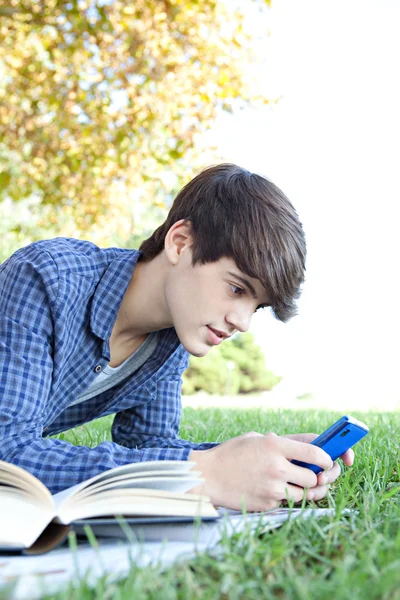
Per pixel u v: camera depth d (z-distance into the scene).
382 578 0.75
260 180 1.51
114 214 6.96
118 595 0.70
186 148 6.41
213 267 1.43
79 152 6.48
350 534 1.03
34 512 0.98
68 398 1.61
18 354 1.37
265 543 0.97
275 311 1.47
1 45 6.32
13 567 0.85
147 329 1.67
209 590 0.74
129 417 1.85
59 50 6.07
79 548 1.00
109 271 1.59
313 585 0.75
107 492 1.02
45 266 1.45
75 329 1.55
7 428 1.29
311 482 1.23
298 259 1.45
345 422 1.29
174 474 1.10
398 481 1.67
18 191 6.84
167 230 1.58
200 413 4.30
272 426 3.20
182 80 6.23
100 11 5.79
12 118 6.52
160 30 5.94
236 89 6.30
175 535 1.04
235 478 1.21
